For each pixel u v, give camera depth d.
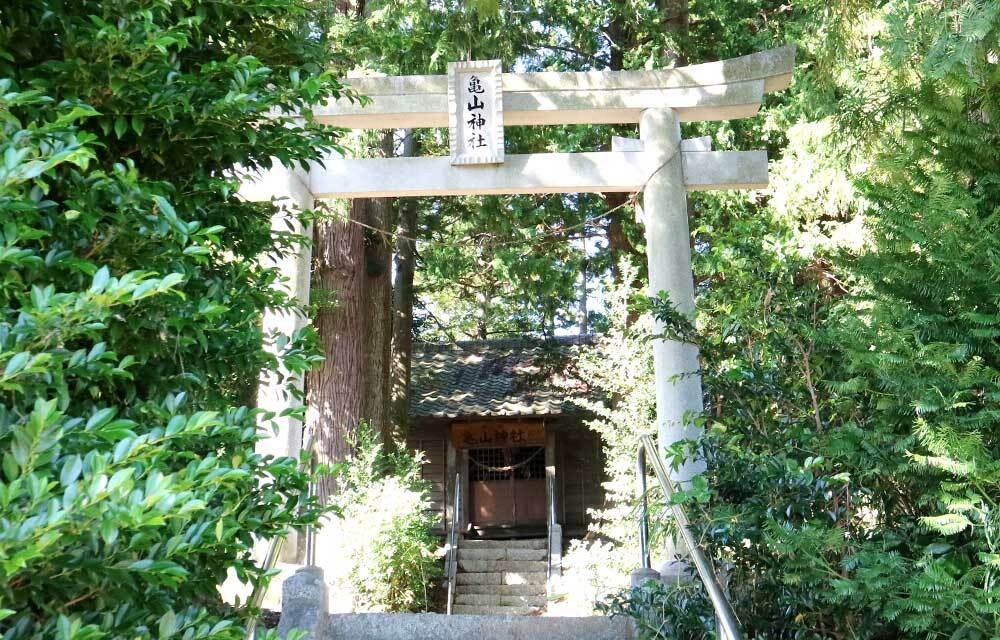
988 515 2.74
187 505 1.40
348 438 8.56
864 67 6.64
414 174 6.04
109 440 1.56
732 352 4.20
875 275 3.25
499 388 14.44
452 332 17.12
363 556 7.64
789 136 7.75
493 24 8.71
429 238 11.88
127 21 2.05
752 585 3.65
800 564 3.16
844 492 3.54
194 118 2.21
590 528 8.37
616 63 11.07
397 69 8.52
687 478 5.34
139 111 2.12
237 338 2.31
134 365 2.13
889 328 2.96
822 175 7.38
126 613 1.67
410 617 4.42
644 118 6.07
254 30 2.70
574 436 14.73
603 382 9.13
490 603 10.91
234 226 2.57
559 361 12.85
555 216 10.81
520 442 14.22
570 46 10.74
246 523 2.00
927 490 3.09
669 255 5.80
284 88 2.47
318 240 9.28
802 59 8.91
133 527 1.40
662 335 4.12
